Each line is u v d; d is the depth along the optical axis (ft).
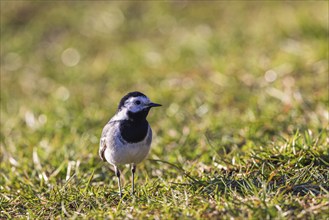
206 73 55.26
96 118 47.52
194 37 63.00
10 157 40.63
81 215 28.89
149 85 54.80
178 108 47.83
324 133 36.45
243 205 27.02
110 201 30.83
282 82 49.44
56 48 69.41
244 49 58.13
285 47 56.18
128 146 31.50
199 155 38.24
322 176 29.99
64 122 47.47
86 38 70.74
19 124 49.62
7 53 69.51
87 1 79.36
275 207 26.58
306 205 26.96
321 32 57.26
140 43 65.87
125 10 75.15
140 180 35.53
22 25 75.56
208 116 45.55
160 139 41.98
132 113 31.37
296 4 67.05
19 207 31.78
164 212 27.76
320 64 51.19
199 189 29.91
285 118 42.14
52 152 41.04
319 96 44.80
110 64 61.57
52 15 76.28
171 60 59.41
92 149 40.57
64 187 32.40
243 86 50.62
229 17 68.44
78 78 59.67
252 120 42.14
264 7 68.85
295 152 33.09
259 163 32.96
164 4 74.59
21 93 58.70
